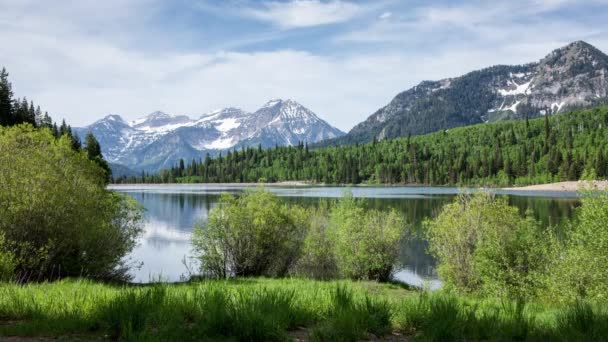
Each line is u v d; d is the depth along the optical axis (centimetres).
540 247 1981
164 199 11925
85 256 2036
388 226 3120
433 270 3709
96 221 2019
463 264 2338
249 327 690
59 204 1809
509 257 1973
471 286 2283
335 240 3112
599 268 1695
